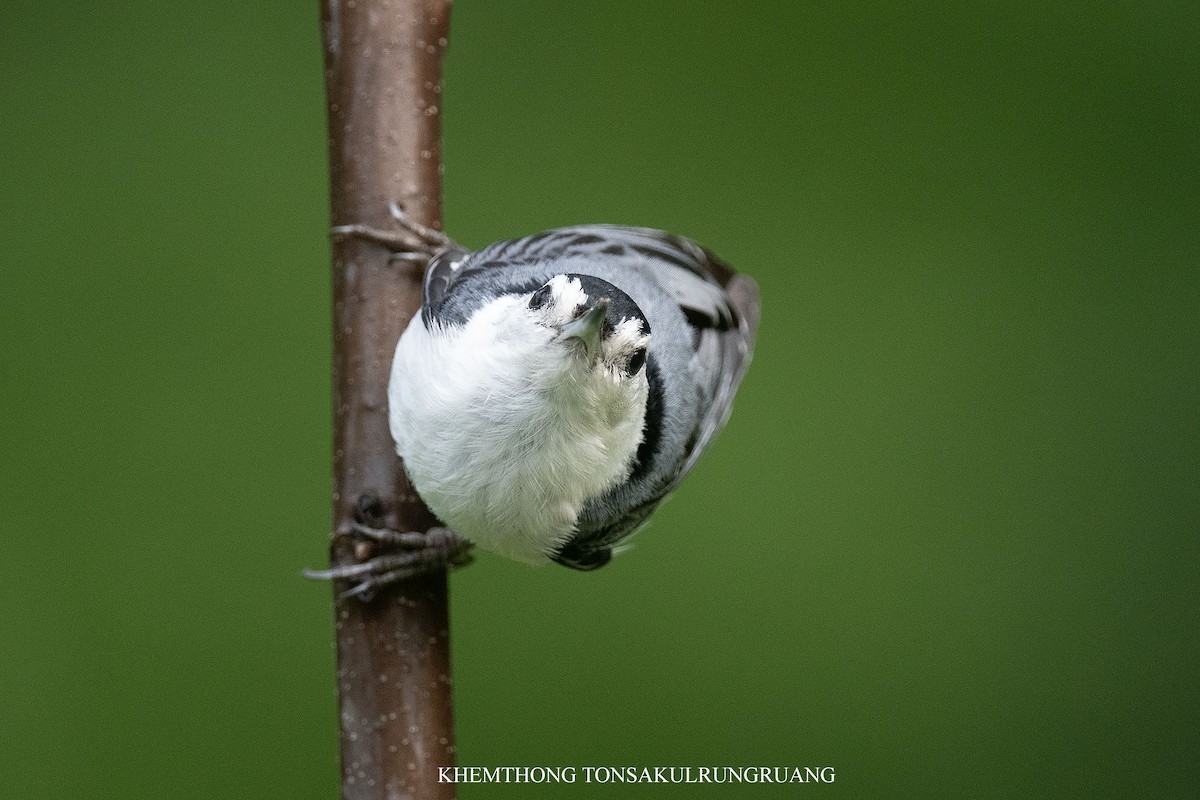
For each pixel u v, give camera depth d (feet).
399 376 7.99
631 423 8.00
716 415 8.17
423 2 8.04
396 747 7.97
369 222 8.03
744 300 8.25
